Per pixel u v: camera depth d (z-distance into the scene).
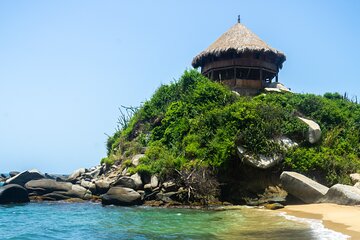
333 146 28.62
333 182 25.52
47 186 31.50
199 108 31.83
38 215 23.12
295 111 30.30
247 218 18.81
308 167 25.92
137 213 22.09
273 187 25.84
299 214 19.17
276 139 26.78
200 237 14.43
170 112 33.50
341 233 13.73
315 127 28.16
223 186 26.92
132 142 35.41
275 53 39.09
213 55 39.31
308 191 22.66
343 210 19.27
